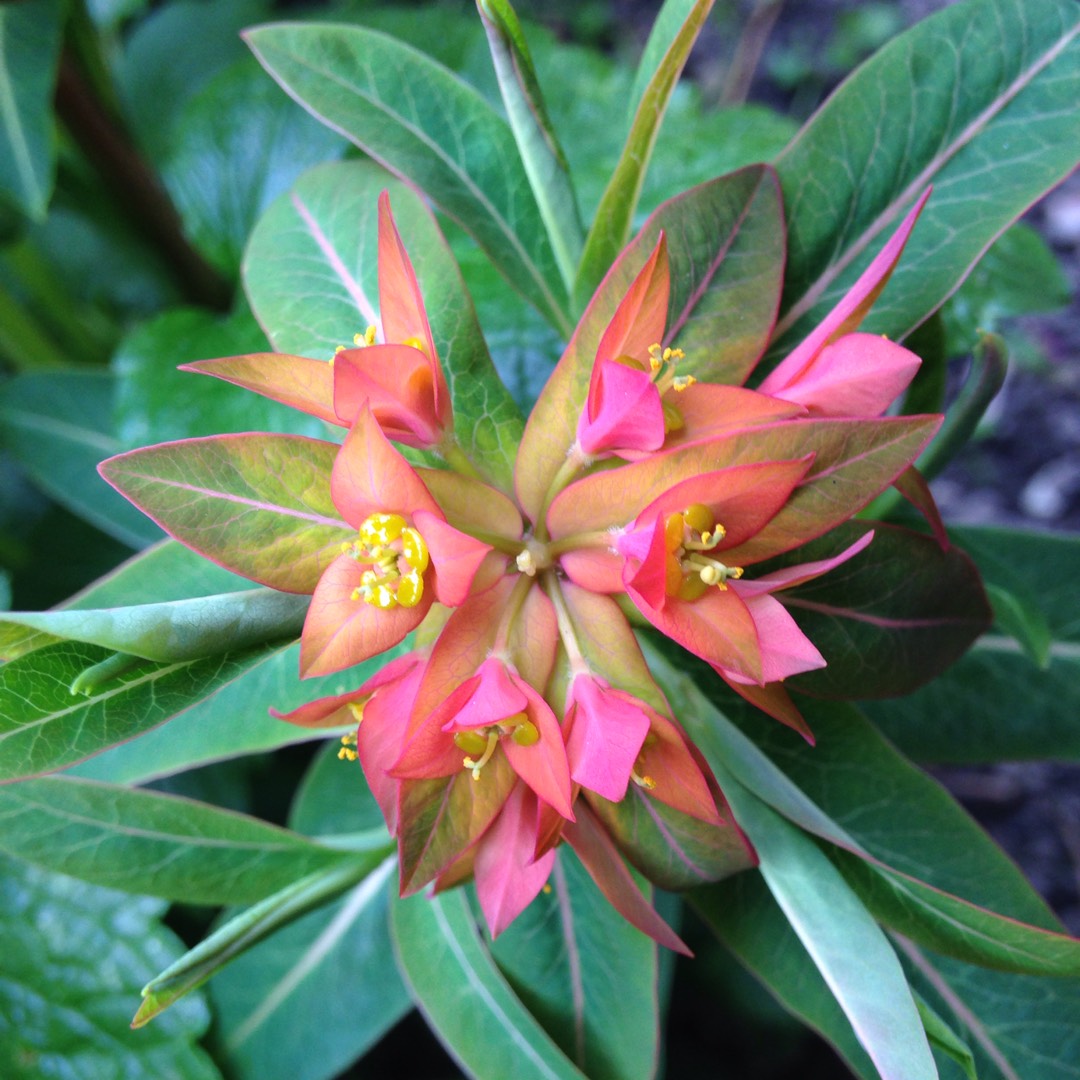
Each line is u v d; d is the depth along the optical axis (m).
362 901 0.22
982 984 0.17
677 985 0.27
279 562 0.13
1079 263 0.36
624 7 0.40
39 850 0.16
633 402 0.12
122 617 0.12
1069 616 0.20
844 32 0.38
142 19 0.37
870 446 0.12
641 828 0.14
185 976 0.14
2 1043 0.20
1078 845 0.32
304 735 0.17
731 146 0.23
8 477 0.30
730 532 0.12
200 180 0.26
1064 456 0.35
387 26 0.25
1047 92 0.15
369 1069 0.26
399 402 0.13
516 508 0.14
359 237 0.17
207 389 0.22
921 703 0.20
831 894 0.14
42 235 0.31
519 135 0.15
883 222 0.16
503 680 0.12
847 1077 0.27
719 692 0.17
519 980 0.17
